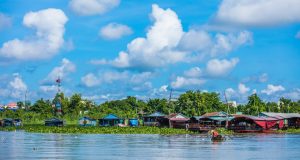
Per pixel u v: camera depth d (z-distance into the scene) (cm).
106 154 6944
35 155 6794
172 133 14662
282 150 7756
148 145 8788
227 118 15775
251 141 10238
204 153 7162
